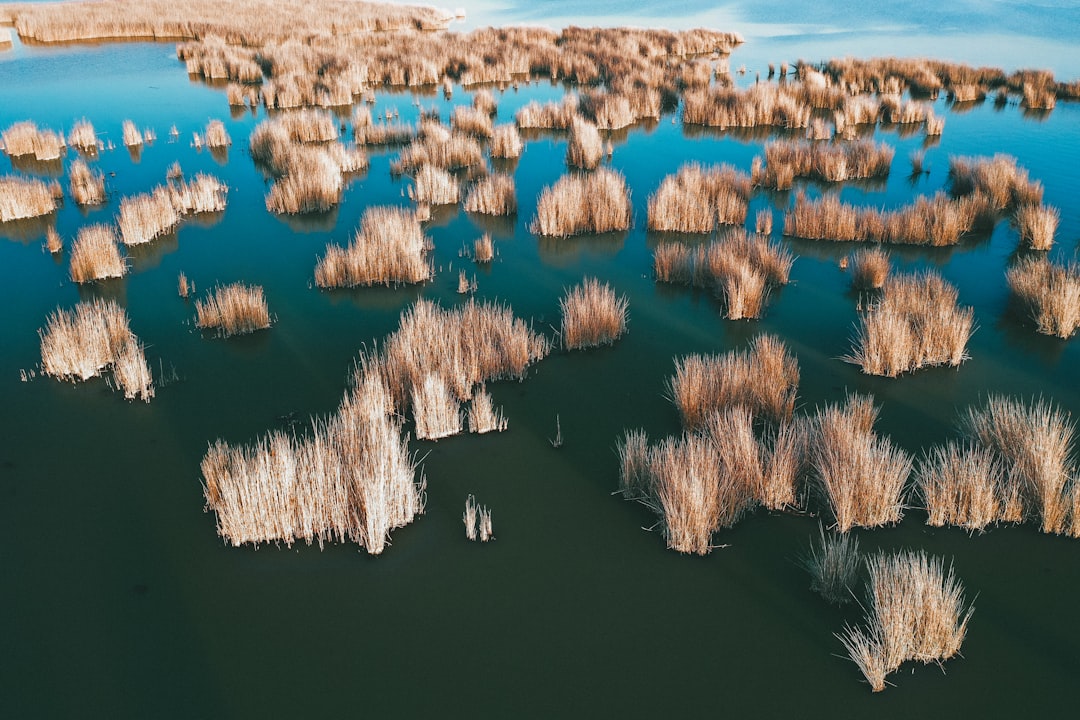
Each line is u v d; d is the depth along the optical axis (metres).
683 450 5.88
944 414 6.88
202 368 7.72
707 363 7.28
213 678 4.32
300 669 4.38
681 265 9.97
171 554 5.24
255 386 7.38
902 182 14.55
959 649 4.47
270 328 8.63
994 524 5.45
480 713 4.11
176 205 12.52
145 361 7.68
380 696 4.21
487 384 7.52
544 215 11.85
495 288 9.84
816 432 6.06
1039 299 8.61
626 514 5.69
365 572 5.12
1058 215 11.89
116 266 9.96
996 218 12.36
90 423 6.74
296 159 14.15
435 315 8.29
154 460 6.22
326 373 7.64
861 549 5.23
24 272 10.10
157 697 4.20
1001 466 5.77
